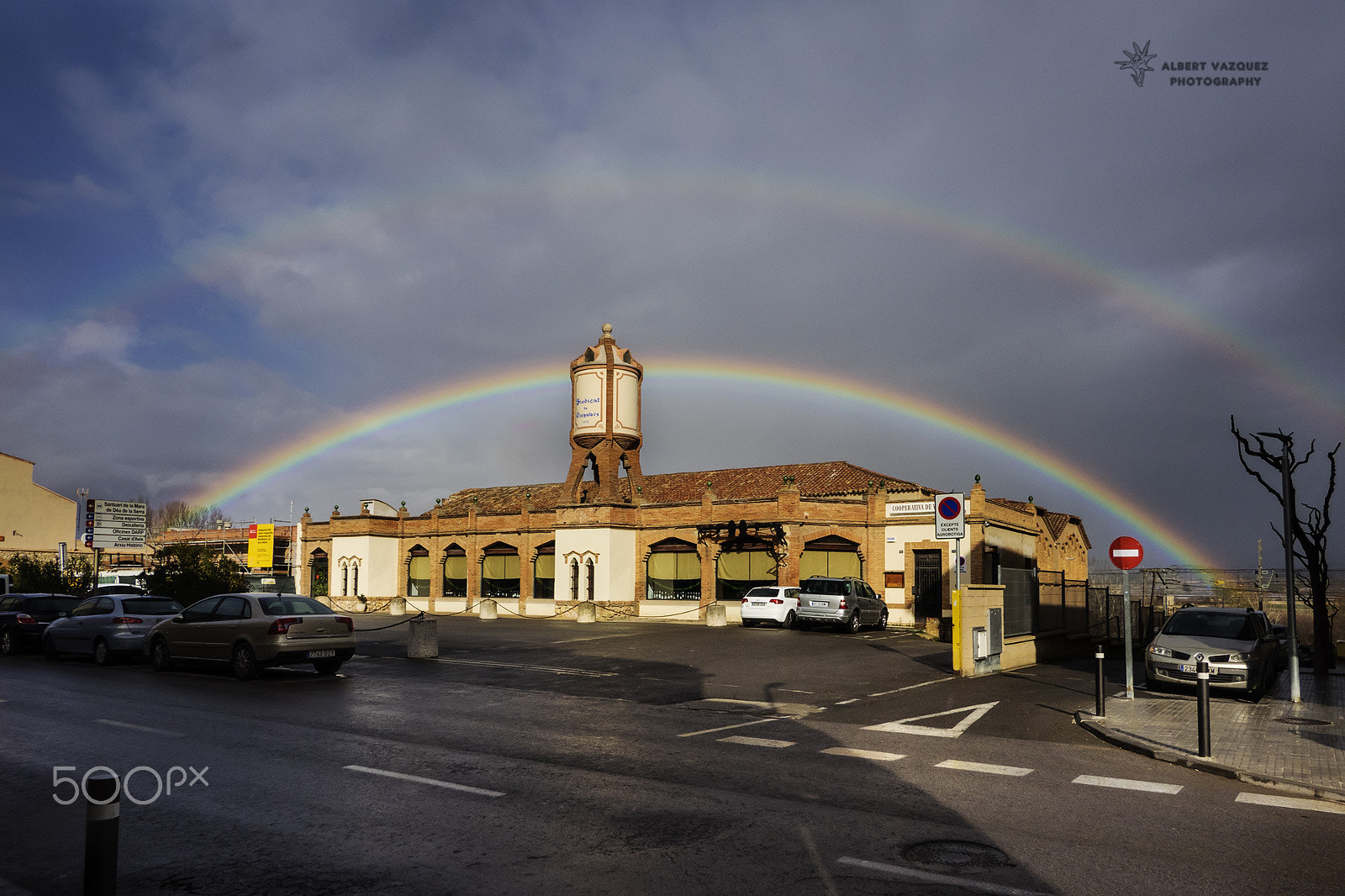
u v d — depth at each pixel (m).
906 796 8.09
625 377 41.47
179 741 10.60
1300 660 26.05
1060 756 10.16
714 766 9.32
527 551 42.44
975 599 18.61
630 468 41.88
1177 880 5.88
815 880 5.83
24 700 14.12
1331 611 24.23
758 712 13.29
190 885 5.73
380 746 10.32
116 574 39.88
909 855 6.36
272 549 54.75
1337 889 5.73
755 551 35.94
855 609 30.73
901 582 33.62
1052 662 22.59
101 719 12.15
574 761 9.52
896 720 12.61
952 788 8.41
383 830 6.93
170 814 7.36
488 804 7.70
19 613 22.86
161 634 18.55
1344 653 26.61
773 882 5.79
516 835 6.79
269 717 12.44
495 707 13.53
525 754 9.87
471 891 5.61
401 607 44.66
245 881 5.80
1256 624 17.42
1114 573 50.59
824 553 34.94
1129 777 9.05
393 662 20.22
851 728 11.92
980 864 6.17
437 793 8.08
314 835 6.79
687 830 6.93
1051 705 14.20
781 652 22.84
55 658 21.23
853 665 20.05
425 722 12.05
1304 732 11.66
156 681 16.81
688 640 26.55
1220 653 15.72
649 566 38.84
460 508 49.53
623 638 27.08
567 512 39.53
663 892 5.61
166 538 67.81
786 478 34.81
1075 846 6.60
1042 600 23.41
